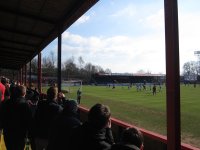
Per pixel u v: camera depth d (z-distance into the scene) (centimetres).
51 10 1153
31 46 2167
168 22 512
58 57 1296
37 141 549
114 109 2664
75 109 439
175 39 502
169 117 508
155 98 4153
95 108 343
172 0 505
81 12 1041
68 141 387
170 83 506
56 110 530
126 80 10606
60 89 1298
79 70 13175
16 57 3089
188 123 1812
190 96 4441
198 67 10888
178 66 500
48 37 1622
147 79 10694
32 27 1497
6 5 1212
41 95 1167
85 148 341
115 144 313
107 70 14400
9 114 566
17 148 573
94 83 10531
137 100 3772
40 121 541
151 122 1834
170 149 505
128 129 314
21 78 4078
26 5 1154
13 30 1653
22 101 573
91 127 343
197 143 1260
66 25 1264
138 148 302
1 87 773
